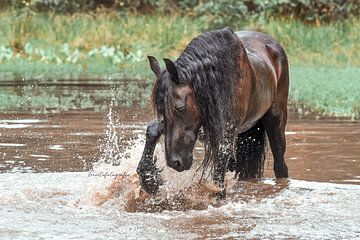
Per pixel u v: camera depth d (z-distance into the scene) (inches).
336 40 1472.7
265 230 374.9
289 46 1444.4
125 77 1234.0
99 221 391.9
